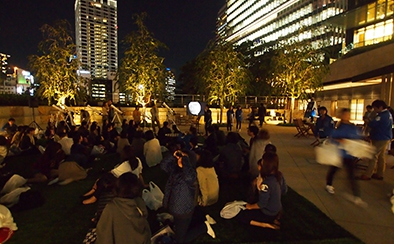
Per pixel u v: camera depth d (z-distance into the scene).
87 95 21.42
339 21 34.41
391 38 25.62
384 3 29.55
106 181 4.46
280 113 25.98
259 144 5.52
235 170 6.30
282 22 80.56
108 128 11.56
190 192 3.44
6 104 13.74
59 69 18.23
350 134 5.14
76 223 4.25
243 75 21.84
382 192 5.58
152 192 4.80
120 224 2.66
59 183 6.17
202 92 24.48
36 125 13.70
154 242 3.44
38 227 4.11
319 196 5.42
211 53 21.59
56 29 18.05
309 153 9.72
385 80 15.91
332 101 32.09
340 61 29.19
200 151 4.99
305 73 21.42
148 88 20.12
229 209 4.33
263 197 3.88
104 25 178.88
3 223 3.60
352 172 5.09
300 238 3.77
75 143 7.59
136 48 19.33
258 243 3.61
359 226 4.16
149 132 8.38
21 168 7.89
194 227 3.71
